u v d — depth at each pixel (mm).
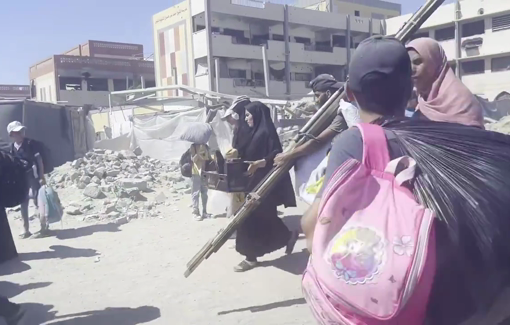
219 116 16469
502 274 1627
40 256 6812
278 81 46375
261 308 4547
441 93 2363
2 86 72375
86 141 20312
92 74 54469
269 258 6066
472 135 1737
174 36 47062
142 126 20031
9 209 10531
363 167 1640
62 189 11938
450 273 1577
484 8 40594
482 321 1631
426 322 1601
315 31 49938
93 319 4547
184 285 5320
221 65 44062
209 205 9727
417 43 2436
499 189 1615
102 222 8938
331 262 1562
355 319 1544
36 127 17391
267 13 45281
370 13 59469
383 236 1526
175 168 15094
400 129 1766
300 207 9031
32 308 4891
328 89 4707
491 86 41000
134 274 5840
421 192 1626
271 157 5410
